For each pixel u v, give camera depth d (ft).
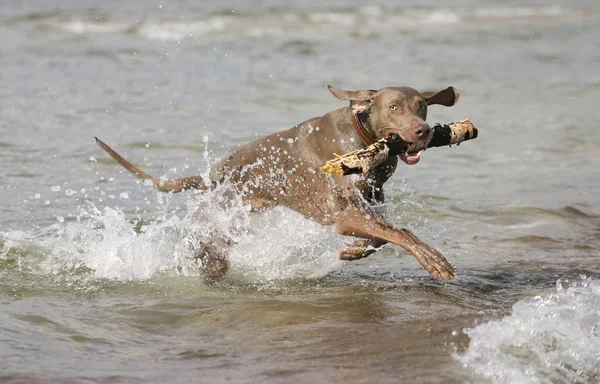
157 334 28.27
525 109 74.49
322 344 27.04
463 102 76.74
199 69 86.02
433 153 59.11
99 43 99.71
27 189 46.11
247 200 38.37
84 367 24.99
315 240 38.55
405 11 141.90
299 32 117.08
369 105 33.91
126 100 70.13
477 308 30.99
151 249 36.68
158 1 131.95
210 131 61.11
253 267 36.76
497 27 132.87
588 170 55.47
